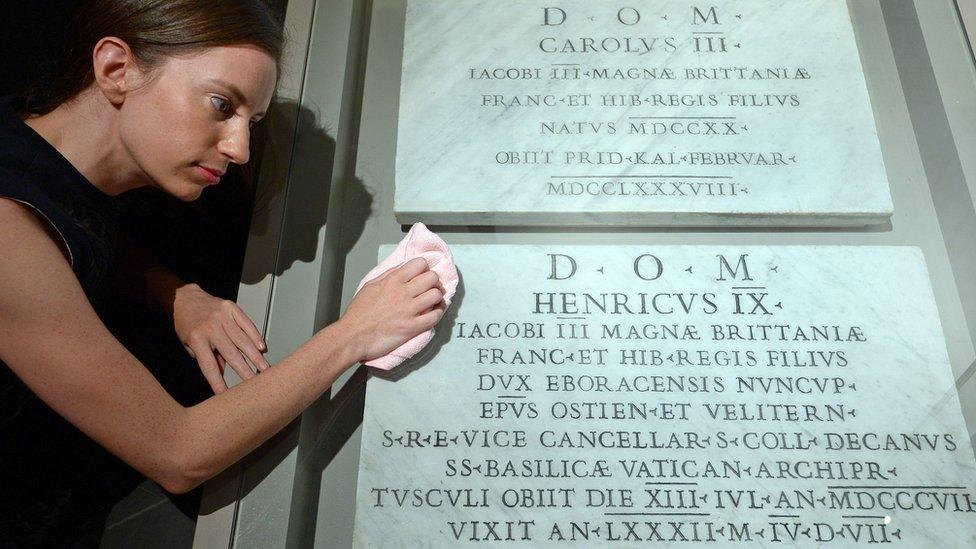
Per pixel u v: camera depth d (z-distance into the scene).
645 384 1.57
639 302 1.66
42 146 1.37
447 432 1.53
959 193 1.75
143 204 1.83
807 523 1.44
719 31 1.98
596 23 2.01
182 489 1.30
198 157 1.38
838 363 1.59
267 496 1.44
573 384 1.58
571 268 1.70
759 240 1.77
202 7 1.34
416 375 1.58
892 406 1.54
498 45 1.98
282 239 1.71
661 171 1.79
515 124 1.87
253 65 1.37
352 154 1.92
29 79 1.96
